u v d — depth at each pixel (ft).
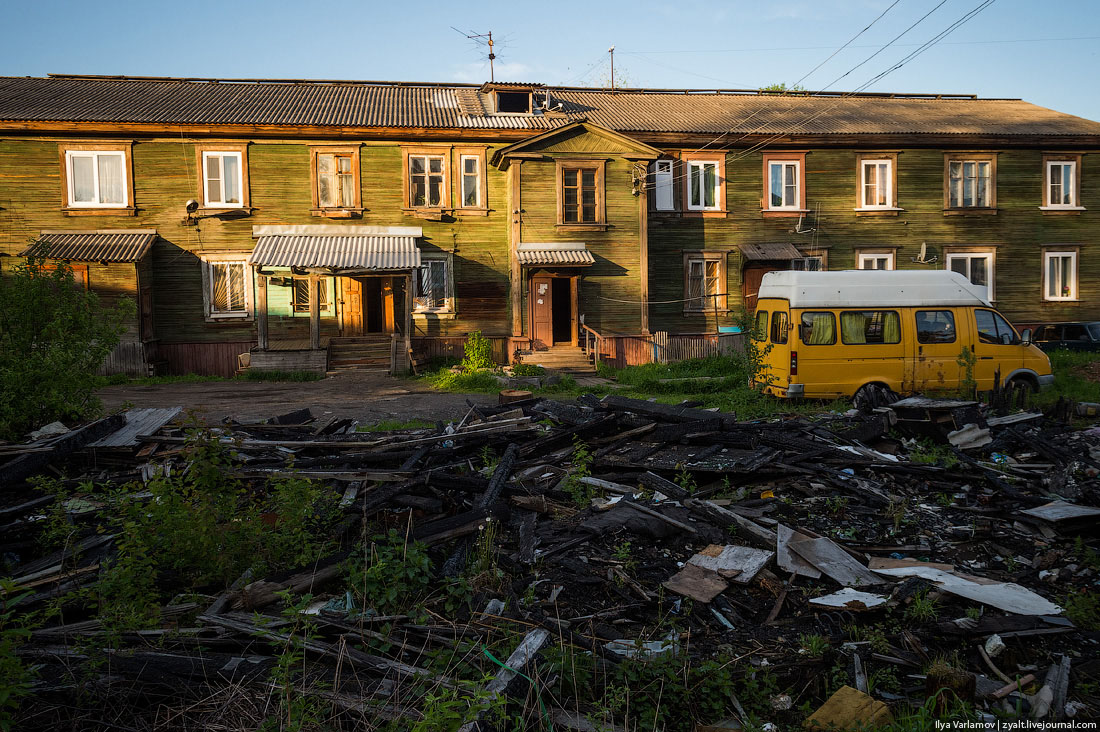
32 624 13.05
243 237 74.84
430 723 10.27
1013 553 19.56
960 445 28.32
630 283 78.54
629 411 30.07
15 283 29.53
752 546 19.47
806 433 29.89
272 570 17.04
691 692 12.91
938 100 101.91
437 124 77.00
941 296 43.11
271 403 50.24
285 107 79.00
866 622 15.78
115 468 26.13
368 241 74.79
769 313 45.16
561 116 83.41
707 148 81.92
